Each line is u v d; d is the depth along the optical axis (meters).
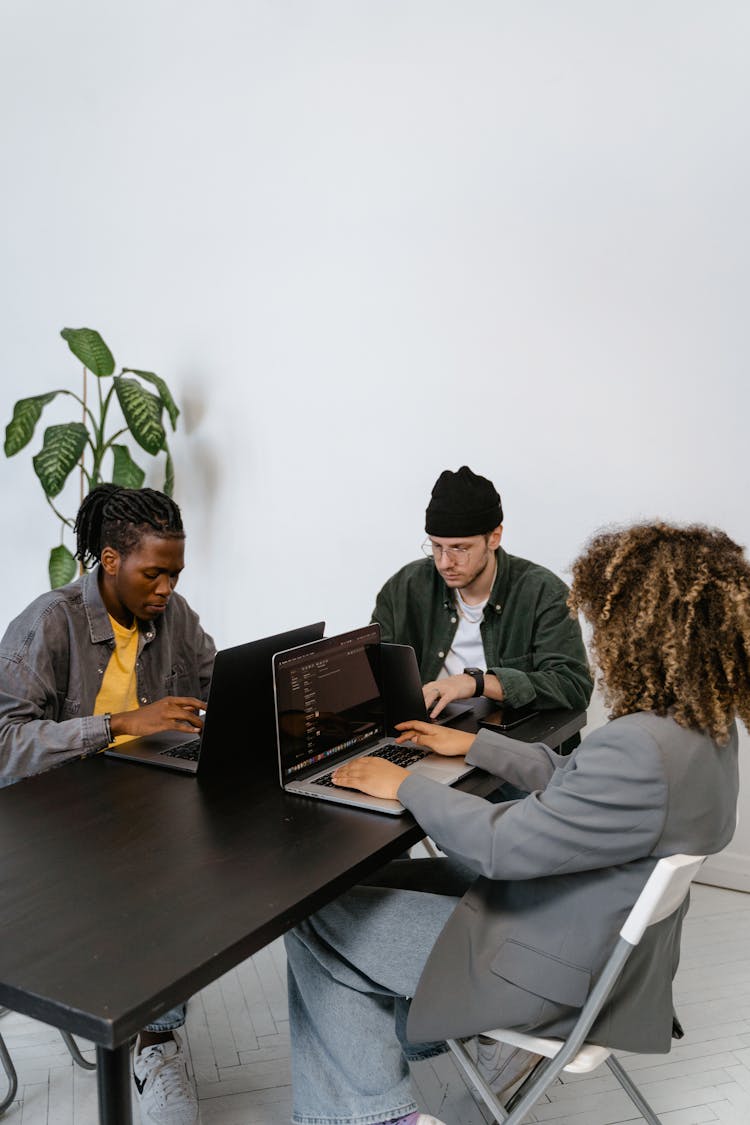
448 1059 2.19
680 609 1.38
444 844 1.59
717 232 2.85
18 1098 2.06
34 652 2.06
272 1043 2.27
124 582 2.11
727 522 2.95
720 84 2.79
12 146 4.02
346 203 3.41
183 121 3.66
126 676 2.21
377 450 3.48
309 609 3.71
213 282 3.70
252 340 3.66
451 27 3.15
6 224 4.08
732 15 2.74
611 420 3.07
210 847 1.62
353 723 2.08
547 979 1.46
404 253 3.33
